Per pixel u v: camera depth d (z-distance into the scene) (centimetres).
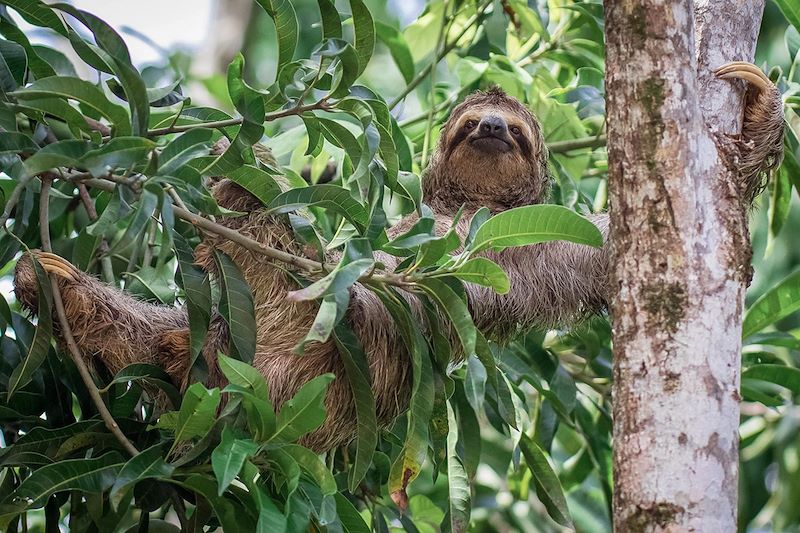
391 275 766
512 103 1248
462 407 1048
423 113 1327
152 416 989
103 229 701
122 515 899
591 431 1250
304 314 975
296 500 745
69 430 874
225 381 982
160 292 1081
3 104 775
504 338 1095
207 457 841
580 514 1500
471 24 1293
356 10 801
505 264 1084
